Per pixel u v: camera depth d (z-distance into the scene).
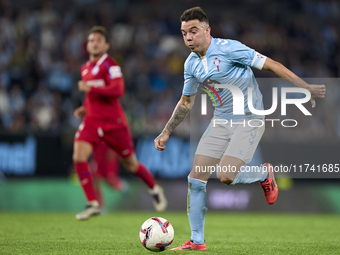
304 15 67.50
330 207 40.28
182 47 56.88
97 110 26.56
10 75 49.22
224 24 60.62
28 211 35.94
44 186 40.03
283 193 40.91
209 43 16.86
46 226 25.30
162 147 17.69
